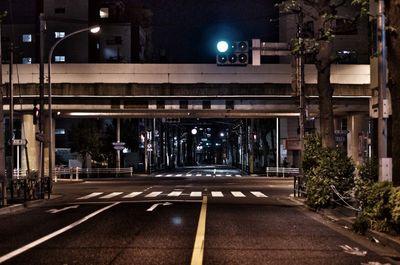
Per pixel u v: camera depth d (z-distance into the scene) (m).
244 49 22.23
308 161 23.83
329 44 22.34
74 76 41.59
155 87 41.16
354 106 45.25
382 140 13.74
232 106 43.47
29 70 41.97
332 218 17.05
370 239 12.82
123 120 73.88
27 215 19.58
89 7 75.94
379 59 13.83
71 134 62.88
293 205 23.17
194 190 34.62
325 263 9.72
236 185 40.94
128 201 25.62
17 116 52.34
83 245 11.77
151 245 11.72
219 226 15.28
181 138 139.75
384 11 13.92
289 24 61.66
